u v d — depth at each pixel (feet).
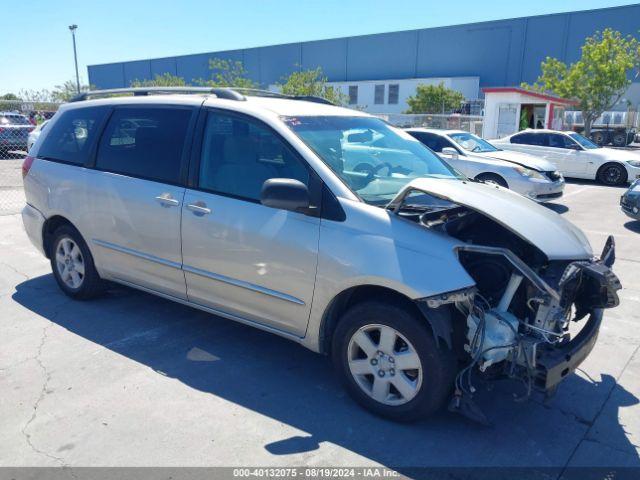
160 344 14.01
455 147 38.42
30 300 16.80
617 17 127.13
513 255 9.83
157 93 15.90
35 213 16.87
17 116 59.67
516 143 53.88
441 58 153.69
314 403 11.47
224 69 131.03
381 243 10.30
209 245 12.53
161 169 13.66
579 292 11.45
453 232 10.87
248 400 11.51
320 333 11.44
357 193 11.12
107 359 13.11
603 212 35.29
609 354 14.25
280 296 11.67
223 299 12.83
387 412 10.74
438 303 9.52
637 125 115.55
